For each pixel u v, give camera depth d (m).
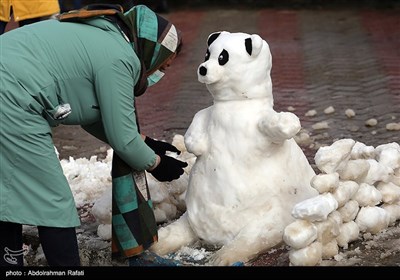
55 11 13.19
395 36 18.64
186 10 22.81
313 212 7.04
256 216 7.46
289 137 7.22
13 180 6.66
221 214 7.49
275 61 16.64
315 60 16.64
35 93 6.56
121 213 7.32
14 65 6.57
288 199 7.52
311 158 10.65
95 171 10.08
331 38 18.67
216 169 7.50
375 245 7.74
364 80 14.97
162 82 15.47
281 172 7.51
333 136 11.77
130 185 7.30
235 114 7.46
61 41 6.70
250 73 7.37
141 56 7.05
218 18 21.48
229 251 7.29
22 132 6.57
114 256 7.52
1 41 6.74
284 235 7.07
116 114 6.77
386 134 11.79
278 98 13.99
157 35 7.04
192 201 7.71
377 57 16.66
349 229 7.69
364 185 7.94
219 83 7.41
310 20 20.84
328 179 7.32
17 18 13.00
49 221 6.72
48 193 6.73
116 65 6.73
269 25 20.39
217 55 7.37
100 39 6.77
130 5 10.52
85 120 6.94
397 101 13.48
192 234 7.79
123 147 6.88
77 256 6.96
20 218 6.68
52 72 6.63
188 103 14.04
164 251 7.67
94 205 8.27
